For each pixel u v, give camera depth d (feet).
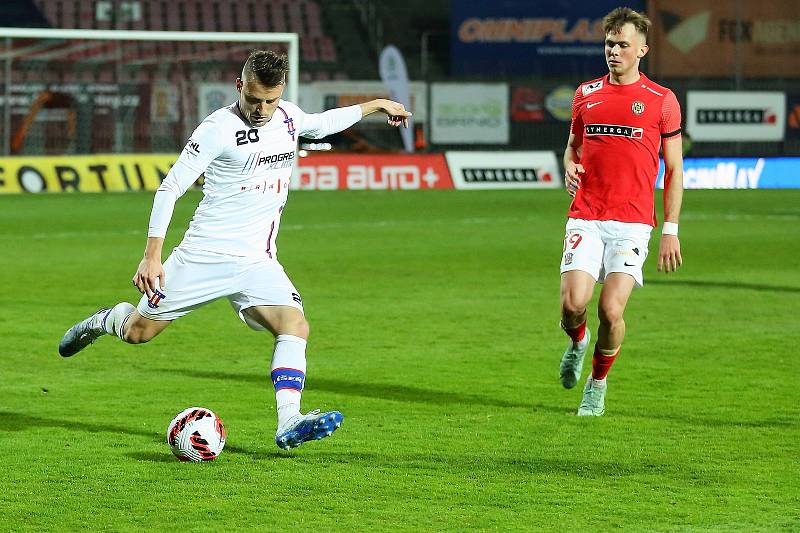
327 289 126.00
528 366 84.94
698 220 211.00
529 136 313.32
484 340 95.86
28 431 64.34
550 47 337.11
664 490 53.26
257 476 55.36
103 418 67.67
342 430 64.85
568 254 68.74
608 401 72.95
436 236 182.80
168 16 361.51
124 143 302.45
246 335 98.07
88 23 352.90
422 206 239.30
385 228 195.31
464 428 65.46
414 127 307.58
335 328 101.60
